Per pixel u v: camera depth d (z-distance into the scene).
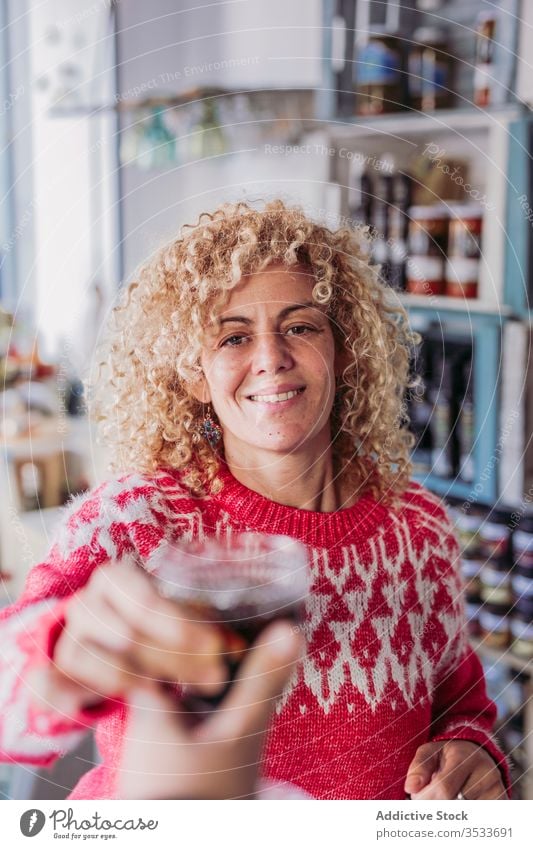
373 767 0.66
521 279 1.19
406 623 0.69
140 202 1.48
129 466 0.69
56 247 1.38
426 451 1.28
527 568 1.17
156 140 1.48
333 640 0.66
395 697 0.67
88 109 1.44
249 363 0.63
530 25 1.16
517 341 1.20
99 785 0.65
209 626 0.61
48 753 0.62
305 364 0.63
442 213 1.25
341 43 1.38
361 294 0.69
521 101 1.14
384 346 0.70
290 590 0.64
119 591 0.61
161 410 0.67
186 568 0.63
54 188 1.41
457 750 0.70
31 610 0.62
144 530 0.64
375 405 0.71
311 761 0.65
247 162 1.52
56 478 1.13
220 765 0.62
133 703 0.62
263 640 0.62
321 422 0.65
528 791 1.11
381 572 0.69
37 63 1.44
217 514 0.66
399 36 1.30
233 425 0.64
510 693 1.17
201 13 1.63
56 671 0.61
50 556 0.64
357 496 0.72
